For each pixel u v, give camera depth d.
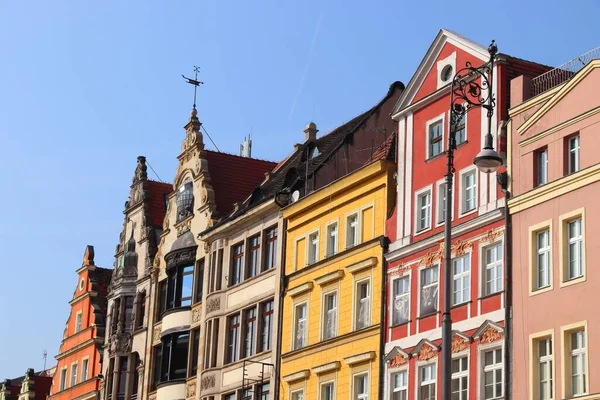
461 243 44.44
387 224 49.53
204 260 64.50
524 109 42.66
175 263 66.38
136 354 70.88
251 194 62.25
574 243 39.69
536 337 40.00
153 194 75.00
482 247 43.44
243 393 57.25
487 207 43.47
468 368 42.81
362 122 57.03
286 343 55.25
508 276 41.75
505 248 42.09
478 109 45.09
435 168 47.12
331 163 56.00
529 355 40.03
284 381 54.66
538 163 41.84
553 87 41.72
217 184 65.94
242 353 59.06
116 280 74.25
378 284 49.31
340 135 61.09
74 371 80.62
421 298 46.47
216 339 61.56
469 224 44.09
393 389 47.19
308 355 53.19
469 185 45.06
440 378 44.34
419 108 48.88
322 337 52.47
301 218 56.22
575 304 38.75
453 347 43.72
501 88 44.19
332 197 53.75
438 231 46.19
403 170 49.16
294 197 57.53
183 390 63.44
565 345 38.84
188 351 63.94
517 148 42.69
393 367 47.22
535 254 41.00
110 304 74.75
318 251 54.41
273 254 58.31
